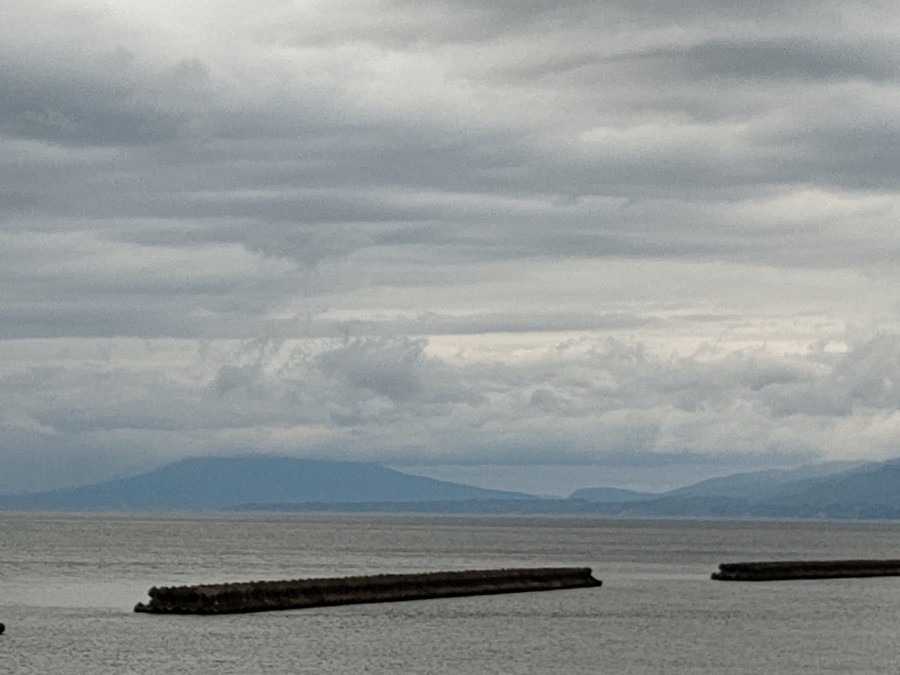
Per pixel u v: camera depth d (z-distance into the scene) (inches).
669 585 6225.4
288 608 4483.3
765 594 5629.9
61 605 4574.3
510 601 5064.0
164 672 2935.5
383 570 7175.2
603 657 3346.5
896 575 7249.0
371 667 3093.0
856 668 3203.7
